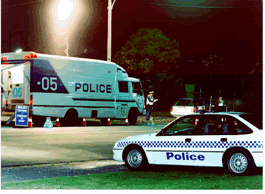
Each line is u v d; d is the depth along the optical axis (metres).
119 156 10.15
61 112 21.75
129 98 24.98
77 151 13.20
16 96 21.09
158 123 27.30
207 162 9.14
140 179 8.74
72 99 22.09
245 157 8.66
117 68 24.41
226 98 45.75
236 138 8.83
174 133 9.77
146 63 52.84
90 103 22.89
